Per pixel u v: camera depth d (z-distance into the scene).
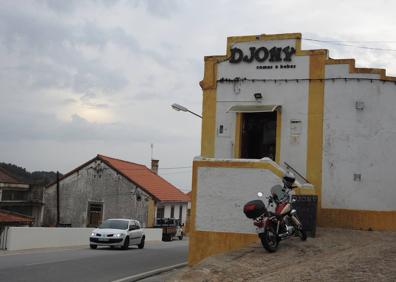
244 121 17.59
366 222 15.78
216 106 17.66
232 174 14.23
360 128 16.11
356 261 10.28
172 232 45.03
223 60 17.70
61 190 49.03
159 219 47.56
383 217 15.77
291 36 17.03
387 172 15.95
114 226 27.08
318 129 16.45
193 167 14.61
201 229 14.35
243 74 17.42
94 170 48.75
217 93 17.67
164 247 29.64
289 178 13.20
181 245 32.97
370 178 15.95
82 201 48.56
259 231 12.16
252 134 17.53
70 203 48.75
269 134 17.38
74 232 29.50
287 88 16.92
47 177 52.41
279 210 12.80
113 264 17.27
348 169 16.09
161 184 53.62
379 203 15.86
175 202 51.38
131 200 47.53
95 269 15.68
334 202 16.09
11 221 36.19
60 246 28.00
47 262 17.25
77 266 16.31
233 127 17.39
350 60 16.33
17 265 16.14
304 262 11.07
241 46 17.56
